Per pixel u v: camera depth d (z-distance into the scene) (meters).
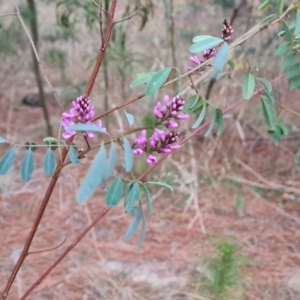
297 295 0.71
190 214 0.95
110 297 0.71
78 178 1.07
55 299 0.70
